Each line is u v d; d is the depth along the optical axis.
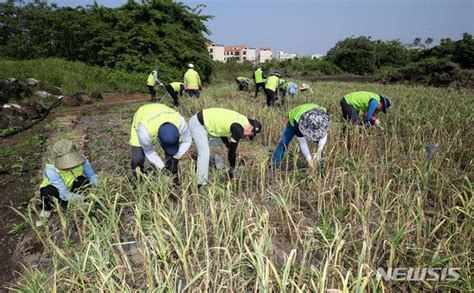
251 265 2.96
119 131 8.58
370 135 6.26
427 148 5.68
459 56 30.19
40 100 12.95
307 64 48.12
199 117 4.60
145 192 3.86
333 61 50.47
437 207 4.45
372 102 6.27
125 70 22.27
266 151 5.94
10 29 36.03
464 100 11.06
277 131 7.58
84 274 2.93
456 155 6.25
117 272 3.09
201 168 4.66
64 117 10.74
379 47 54.12
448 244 3.35
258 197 4.61
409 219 3.55
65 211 4.21
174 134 4.15
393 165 5.20
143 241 3.02
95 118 10.54
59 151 3.93
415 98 11.95
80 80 17.16
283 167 5.85
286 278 2.39
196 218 3.63
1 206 4.80
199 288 2.70
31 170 6.09
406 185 4.66
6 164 6.38
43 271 3.02
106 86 18.53
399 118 7.96
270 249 2.95
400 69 27.34
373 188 4.49
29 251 3.77
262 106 11.05
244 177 5.23
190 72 11.98
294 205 4.17
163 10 24.42
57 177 4.01
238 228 3.31
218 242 3.20
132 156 4.56
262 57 118.81
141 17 23.81
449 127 7.54
